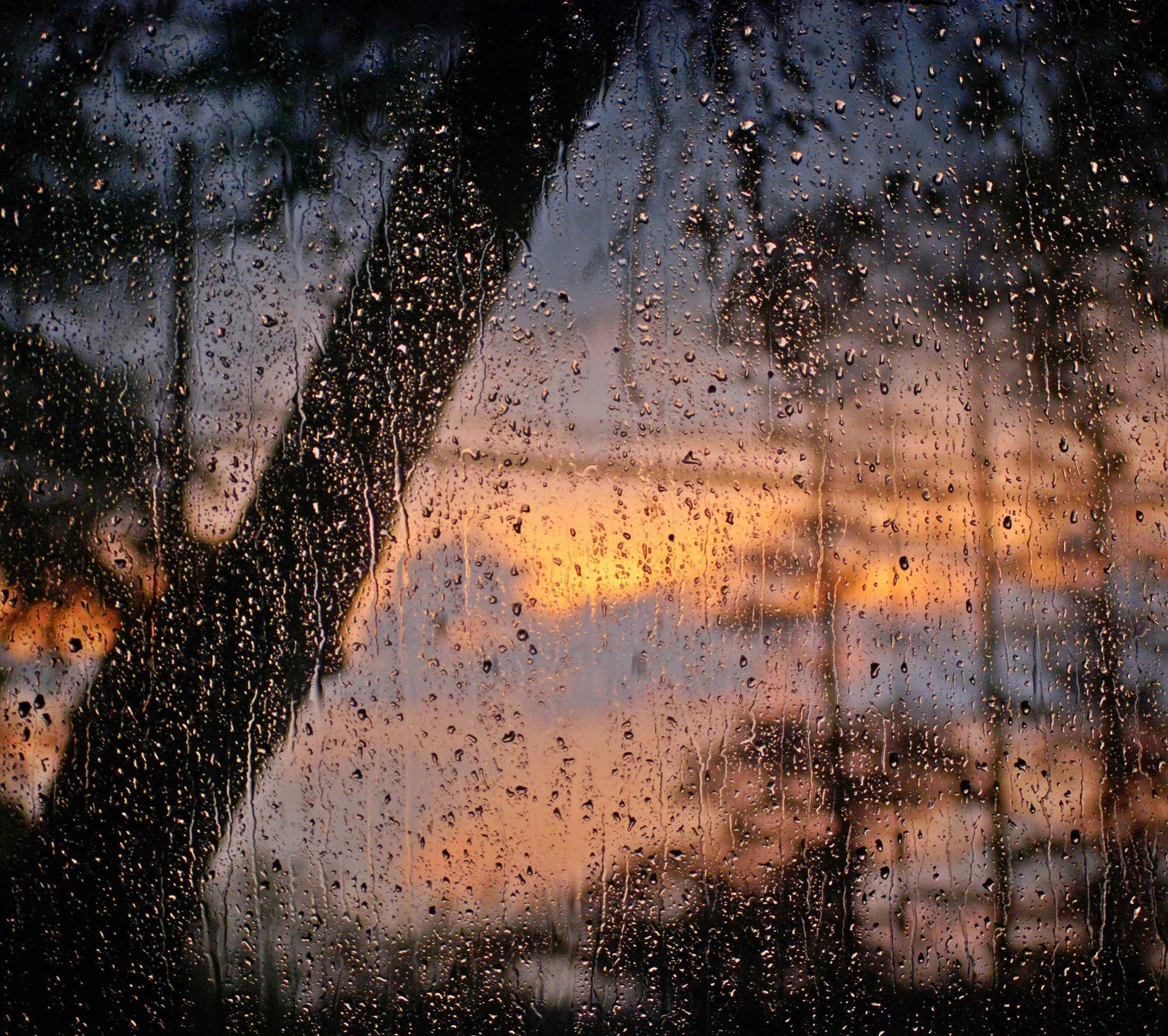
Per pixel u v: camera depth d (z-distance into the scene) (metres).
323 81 7.68
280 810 7.54
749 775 7.61
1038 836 7.63
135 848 7.50
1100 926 7.62
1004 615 7.70
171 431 7.61
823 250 7.75
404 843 7.55
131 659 7.55
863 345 7.74
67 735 7.52
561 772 7.59
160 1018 7.46
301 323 7.65
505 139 7.71
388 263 7.68
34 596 7.55
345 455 7.64
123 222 7.63
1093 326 7.77
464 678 7.60
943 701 7.66
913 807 7.62
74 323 7.61
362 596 7.61
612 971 7.53
